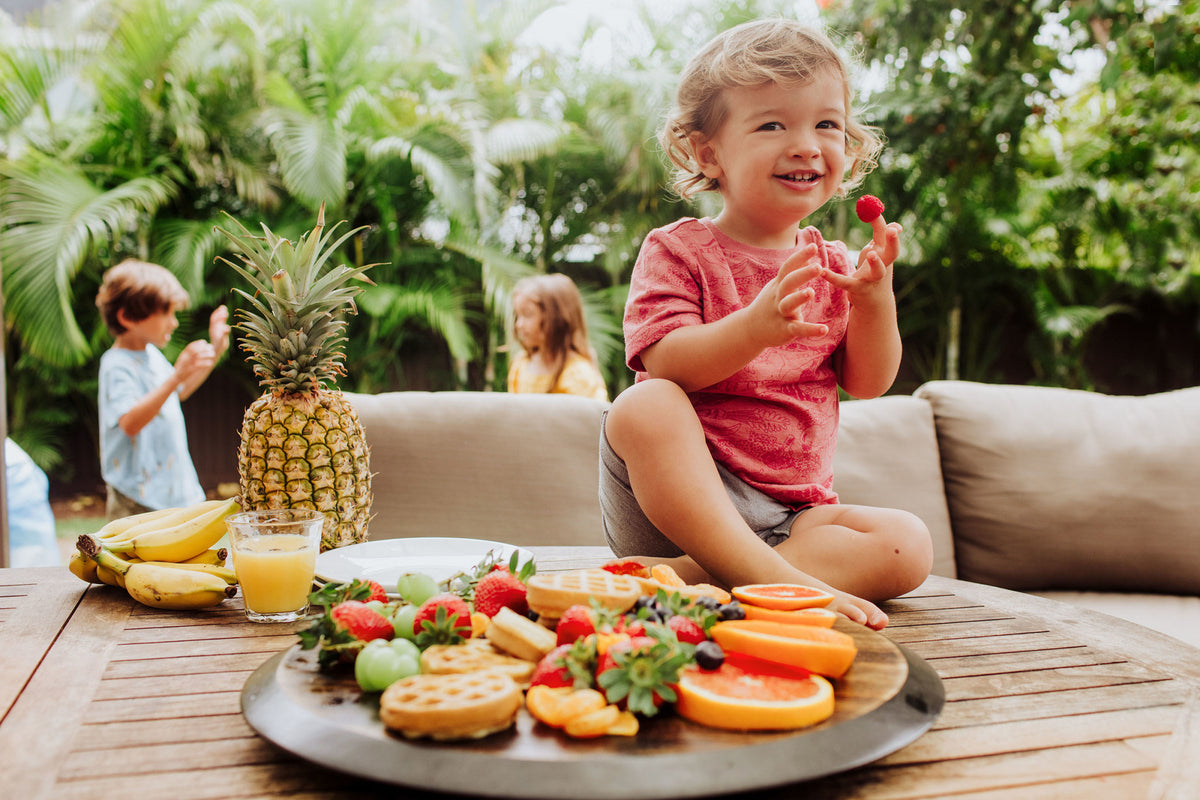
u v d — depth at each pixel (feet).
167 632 3.39
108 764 2.24
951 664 3.06
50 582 4.24
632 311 4.86
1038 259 20.66
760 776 1.94
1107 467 7.01
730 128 4.87
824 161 4.78
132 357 10.90
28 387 19.30
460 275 20.71
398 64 19.95
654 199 20.53
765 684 2.33
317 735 2.12
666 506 3.77
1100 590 7.06
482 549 4.45
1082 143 19.61
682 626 2.55
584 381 11.87
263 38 18.43
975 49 17.13
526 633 2.56
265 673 2.57
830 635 2.50
